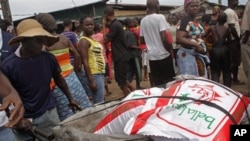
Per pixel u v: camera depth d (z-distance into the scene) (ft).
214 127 8.04
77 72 17.26
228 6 27.71
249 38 23.03
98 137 8.18
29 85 11.59
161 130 8.12
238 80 28.71
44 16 14.92
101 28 34.83
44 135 10.23
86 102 15.96
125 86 24.22
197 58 16.49
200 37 16.72
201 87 9.18
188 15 16.55
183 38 16.26
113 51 23.85
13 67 11.29
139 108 8.95
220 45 24.27
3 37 12.31
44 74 11.85
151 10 18.72
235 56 27.66
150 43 18.81
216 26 24.29
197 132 7.98
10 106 6.61
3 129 9.86
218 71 24.72
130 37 28.86
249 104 9.45
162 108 8.49
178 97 8.78
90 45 17.42
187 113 8.32
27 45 11.30
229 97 9.00
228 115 8.38
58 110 14.51
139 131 8.25
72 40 19.58
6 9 33.58
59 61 15.16
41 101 11.89
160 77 19.01
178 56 16.90
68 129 8.55
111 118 9.43
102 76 18.10
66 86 13.35
